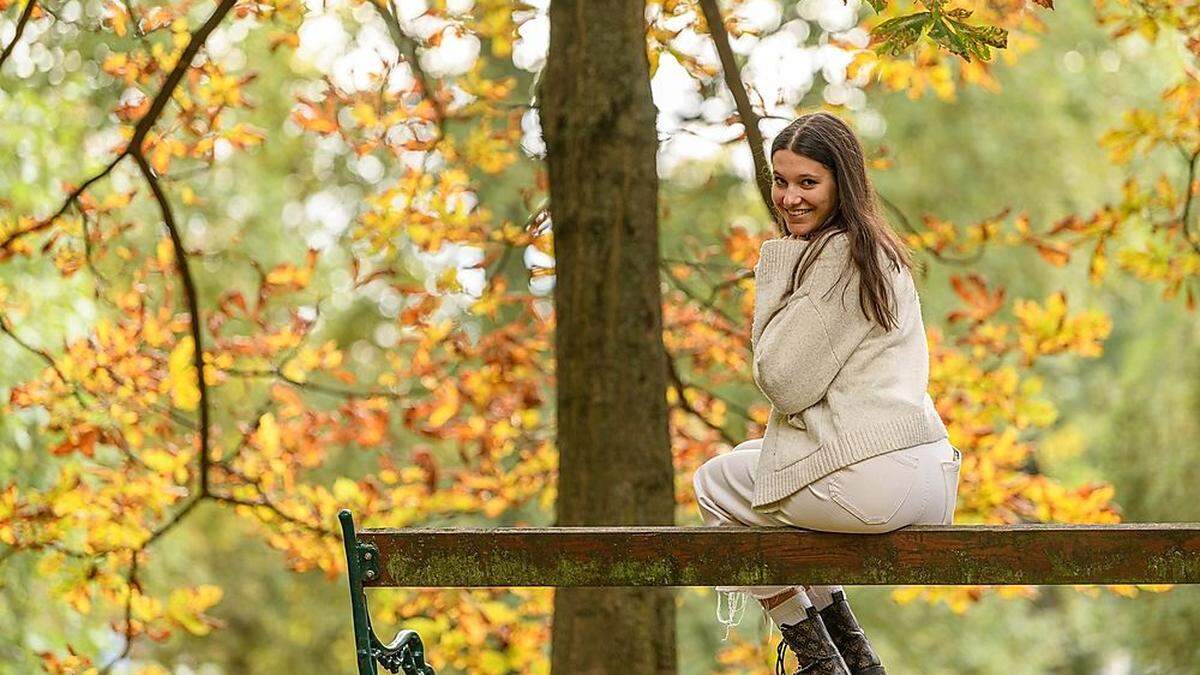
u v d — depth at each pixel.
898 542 4.80
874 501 4.75
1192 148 9.80
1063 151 18.83
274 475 9.66
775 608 5.09
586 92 8.08
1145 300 18.77
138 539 9.39
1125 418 18.20
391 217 9.65
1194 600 17.30
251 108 9.49
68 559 9.73
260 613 20.84
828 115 5.06
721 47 8.62
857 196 4.94
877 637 19.11
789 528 4.87
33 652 9.81
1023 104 18.70
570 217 8.09
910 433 4.80
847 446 4.77
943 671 19.17
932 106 18.80
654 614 7.92
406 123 9.87
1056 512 9.09
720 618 5.23
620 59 8.09
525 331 10.30
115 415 9.27
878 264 4.84
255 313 9.83
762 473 4.96
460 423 10.15
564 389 8.07
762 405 11.09
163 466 9.41
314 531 9.66
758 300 4.97
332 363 9.95
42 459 11.09
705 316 10.62
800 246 4.92
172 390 9.25
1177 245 9.45
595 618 7.87
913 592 9.59
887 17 8.57
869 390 4.82
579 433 7.98
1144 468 17.88
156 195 9.01
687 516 13.69
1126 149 9.39
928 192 18.75
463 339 10.20
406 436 18.55
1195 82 9.28
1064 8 18.11
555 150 8.17
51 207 11.34
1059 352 9.23
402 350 19.00
